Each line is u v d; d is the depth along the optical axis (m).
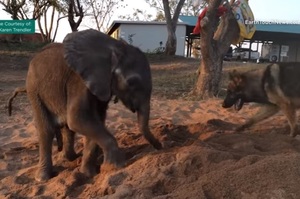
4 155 2.58
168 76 6.32
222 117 3.49
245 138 2.28
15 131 3.17
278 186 1.52
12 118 3.59
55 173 2.16
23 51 8.90
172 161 1.86
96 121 1.93
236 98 2.74
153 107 4.00
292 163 1.61
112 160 1.92
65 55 1.89
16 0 11.82
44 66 2.05
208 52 4.38
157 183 1.72
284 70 2.60
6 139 3.01
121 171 1.86
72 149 2.30
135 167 1.87
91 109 1.92
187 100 4.39
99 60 1.88
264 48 14.31
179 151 1.92
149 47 13.02
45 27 13.33
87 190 1.84
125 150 2.29
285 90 2.57
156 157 1.90
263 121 3.09
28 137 3.03
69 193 1.85
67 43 1.91
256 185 1.55
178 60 8.74
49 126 2.11
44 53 2.10
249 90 2.69
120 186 1.74
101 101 1.96
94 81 1.85
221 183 1.59
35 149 2.65
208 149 1.89
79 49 1.89
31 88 2.10
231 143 2.23
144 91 1.94
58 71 2.00
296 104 2.59
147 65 1.98
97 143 1.95
